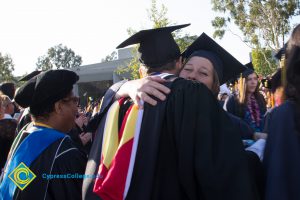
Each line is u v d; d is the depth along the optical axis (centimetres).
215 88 280
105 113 221
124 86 217
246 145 269
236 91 563
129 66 2220
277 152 179
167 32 236
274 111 195
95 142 211
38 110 261
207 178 173
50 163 240
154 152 180
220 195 175
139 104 192
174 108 186
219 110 192
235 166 178
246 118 513
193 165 178
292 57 184
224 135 185
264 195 185
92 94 3250
